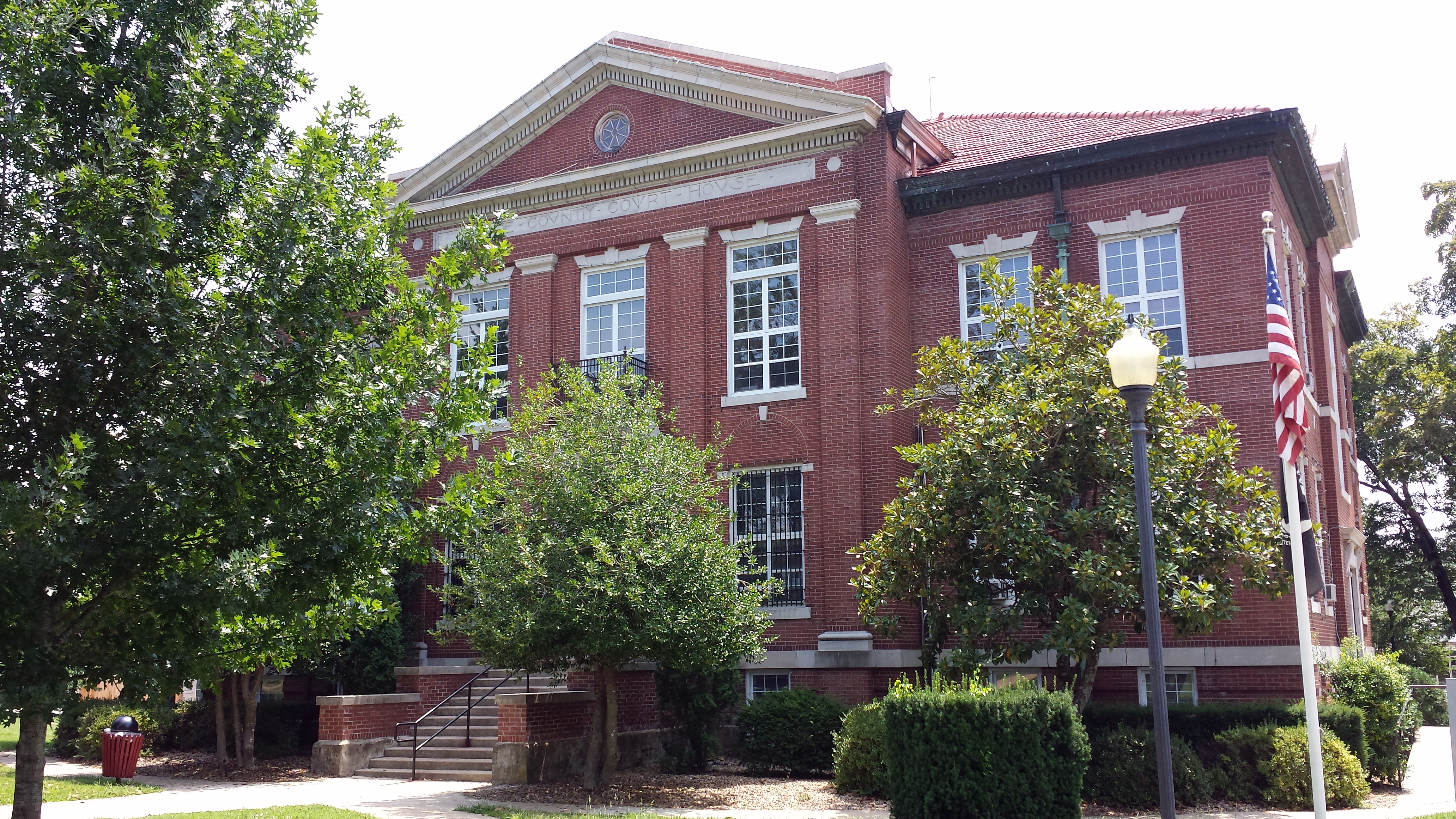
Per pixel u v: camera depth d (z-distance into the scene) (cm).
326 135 1072
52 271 912
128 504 902
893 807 1372
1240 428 1992
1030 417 1587
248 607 970
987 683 1739
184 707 2403
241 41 1095
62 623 998
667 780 1825
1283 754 1562
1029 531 1520
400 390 1094
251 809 1520
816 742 1859
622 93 2527
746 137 2320
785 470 2253
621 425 1805
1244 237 2044
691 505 1848
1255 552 1546
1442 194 3550
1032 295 1923
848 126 2239
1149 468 1552
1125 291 2131
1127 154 2120
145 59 1017
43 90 969
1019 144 2422
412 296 1148
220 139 1049
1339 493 2555
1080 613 1466
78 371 934
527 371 2500
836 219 2255
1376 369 4144
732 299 2355
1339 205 2748
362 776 1986
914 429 2239
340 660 2280
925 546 1614
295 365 1028
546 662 1736
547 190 2536
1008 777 1312
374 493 1036
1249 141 2052
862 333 2203
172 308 929
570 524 1694
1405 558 4603
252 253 1019
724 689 1998
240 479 971
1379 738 1819
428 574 2472
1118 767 1563
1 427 941
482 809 1527
